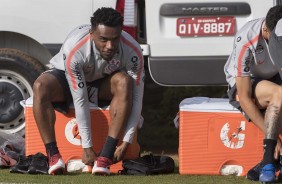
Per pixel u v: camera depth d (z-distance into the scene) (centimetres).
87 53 2142
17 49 2738
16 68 2678
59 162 2152
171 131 3250
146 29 2645
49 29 2662
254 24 2150
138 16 2691
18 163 2195
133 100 2183
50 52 2659
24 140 2388
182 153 2189
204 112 2175
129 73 2189
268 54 2159
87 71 2177
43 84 2156
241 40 2134
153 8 2638
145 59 2683
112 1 2641
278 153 2123
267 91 2116
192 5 2631
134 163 2194
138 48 2180
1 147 2327
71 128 2230
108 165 2155
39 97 2150
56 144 2169
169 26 2642
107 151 2148
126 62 2177
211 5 2630
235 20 2636
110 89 2195
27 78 2686
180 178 2147
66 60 2142
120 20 2088
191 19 2634
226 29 2634
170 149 2912
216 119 2173
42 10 2661
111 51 2103
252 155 2173
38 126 2159
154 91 3481
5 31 2688
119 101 2150
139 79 2184
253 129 2169
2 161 2264
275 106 2073
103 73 2189
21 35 2727
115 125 2150
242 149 2175
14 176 2144
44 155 2205
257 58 2150
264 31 2125
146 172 2186
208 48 2636
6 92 2686
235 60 2142
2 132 2384
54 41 2662
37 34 2666
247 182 2092
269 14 2095
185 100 2233
